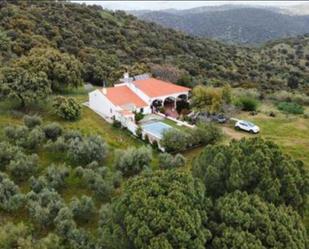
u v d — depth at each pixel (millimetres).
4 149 43469
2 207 36594
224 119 59812
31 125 50625
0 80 55688
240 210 23266
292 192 26234
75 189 40875
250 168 26516
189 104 64250
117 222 24625
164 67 85812
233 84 95812
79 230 33312
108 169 42969
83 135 49875
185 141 49062
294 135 55406
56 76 64875
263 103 73812
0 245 30469
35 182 39844
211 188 27438
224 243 21906
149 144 51156
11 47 84375
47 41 94750
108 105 58594
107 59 96312
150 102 62250
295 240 22688
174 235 21375
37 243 30953
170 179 25766
